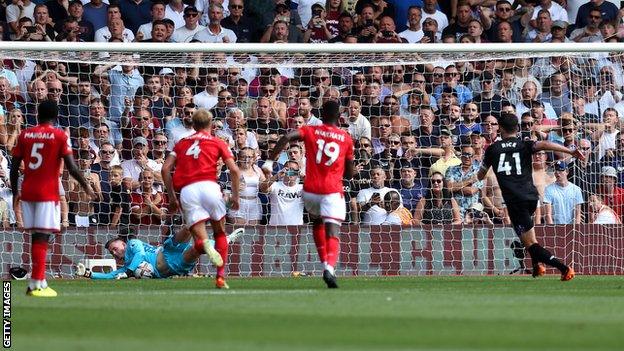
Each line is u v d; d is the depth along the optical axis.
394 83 64.81
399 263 58.47
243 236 57.47
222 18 70.50
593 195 62.12
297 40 71.00
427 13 72.38
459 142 62.56
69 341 22.39
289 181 60.16
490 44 57.06
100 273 52.78
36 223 37.34
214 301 34.16
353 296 36.56
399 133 63.44
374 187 60.81
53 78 62.03
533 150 47.91
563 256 59.47
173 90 63.28
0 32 67.38
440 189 60.69
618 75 66.62
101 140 60.75
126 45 55.25
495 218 61.19
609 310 30.27
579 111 64.69
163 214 59.06
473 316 28.11
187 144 41.53
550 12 73.75
